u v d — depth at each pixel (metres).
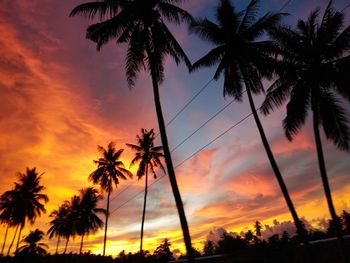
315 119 18.78
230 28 20.77
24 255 44.75
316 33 19.20
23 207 44.78
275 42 20.02
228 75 21.14
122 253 44.47
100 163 41.81
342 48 18.02
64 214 56.25
